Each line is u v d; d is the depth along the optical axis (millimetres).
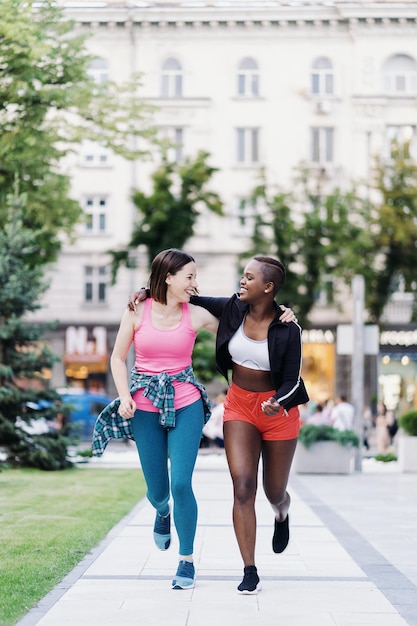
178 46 43188
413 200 39438
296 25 43188
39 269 20078
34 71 22172
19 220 20031
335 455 20688
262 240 38906
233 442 6734
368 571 7754
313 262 38625
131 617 5906
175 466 6652
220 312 6738
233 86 43375
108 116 23906
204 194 37156
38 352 20062
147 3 42781
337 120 43250
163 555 8391
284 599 6500
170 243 36625
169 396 6613
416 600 6531
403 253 39719
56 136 23312
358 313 21641
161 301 6672
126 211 43625
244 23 43062
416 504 13930
